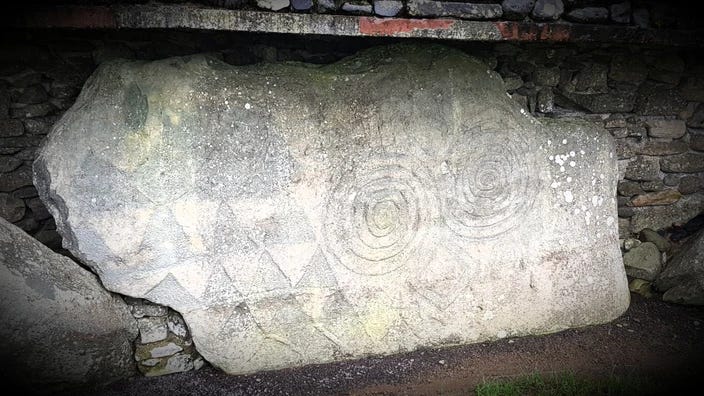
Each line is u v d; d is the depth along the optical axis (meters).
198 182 2.44
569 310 3.10
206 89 2.43
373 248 2.73
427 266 2.84
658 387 2.60
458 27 2.52
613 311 3.20
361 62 2.67
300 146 2.56
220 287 2.55
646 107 3.34
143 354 2.62
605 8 2.79
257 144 2.50
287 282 2.63
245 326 2.62
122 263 2.43
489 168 2.84
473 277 2.91
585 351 2.94
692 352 2.93
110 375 2.53
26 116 2.58
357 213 2.67
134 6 2.20
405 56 2.71
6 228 2.34
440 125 2.74
